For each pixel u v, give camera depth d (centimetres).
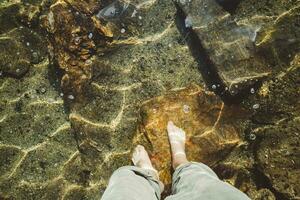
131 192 102
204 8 170
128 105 169
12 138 178
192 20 169
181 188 109
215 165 155
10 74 184
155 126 153
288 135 153
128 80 172
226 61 161
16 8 187
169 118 155
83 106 171
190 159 152
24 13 185
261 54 161
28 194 169
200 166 124
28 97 183
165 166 149
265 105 160
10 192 170
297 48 160
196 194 95
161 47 175
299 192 145
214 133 156
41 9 185
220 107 161
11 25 188
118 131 167
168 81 170
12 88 185
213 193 91
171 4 179
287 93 158
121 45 176
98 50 173
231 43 163
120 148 165
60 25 168
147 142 153
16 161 175
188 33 174
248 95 163
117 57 174
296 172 147
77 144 172
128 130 166
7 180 172
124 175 115
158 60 173
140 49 175
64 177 169
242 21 167
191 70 170
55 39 170
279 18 165
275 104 159
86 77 172
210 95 161
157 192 124
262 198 152
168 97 160
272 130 156
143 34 177
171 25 177
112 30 174
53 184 169
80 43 168
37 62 185
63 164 171
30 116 180
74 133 173
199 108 158
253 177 156
